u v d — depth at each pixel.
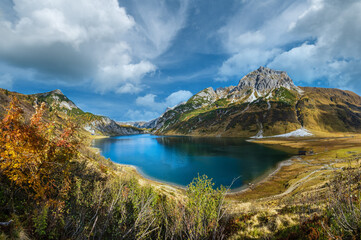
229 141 170.50
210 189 9.12
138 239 6.72
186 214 7.84
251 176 52.50
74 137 7.39
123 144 159.25
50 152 6.67
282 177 49.19
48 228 5.96
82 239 6.30
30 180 6.04
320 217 8.11
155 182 46.53
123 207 7.85
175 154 96.38
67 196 7.59
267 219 11.11
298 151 95.00
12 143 5.52
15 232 5.02
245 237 8.82
